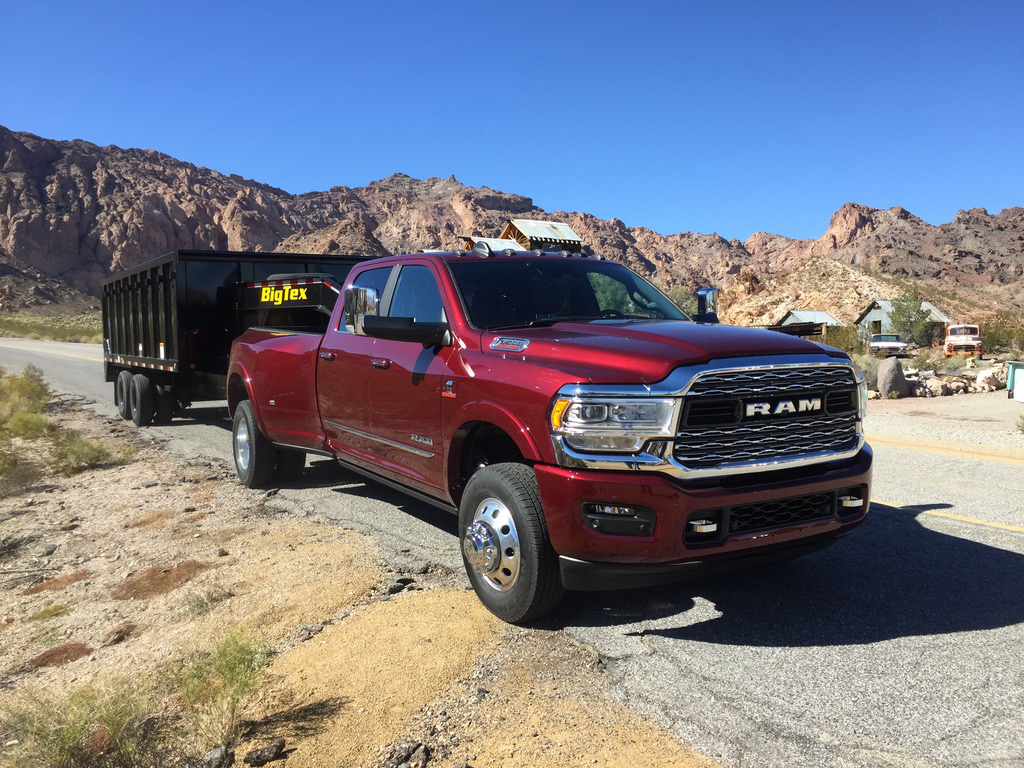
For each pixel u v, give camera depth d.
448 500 4.95
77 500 7.66
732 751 2.92
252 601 4.66
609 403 3.69
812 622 4.13
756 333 4.27
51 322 92.12
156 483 8.22
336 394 6.19
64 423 13.52
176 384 11.80
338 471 8.64
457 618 4.25
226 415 14.45
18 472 8.62
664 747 2.96
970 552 5.30
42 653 4.13
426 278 5.41
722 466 3.70
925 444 10.27
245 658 3.41
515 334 4.57
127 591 5.01
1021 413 13.90
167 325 11.36
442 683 3.53
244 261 11.38
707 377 3.67
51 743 3.07
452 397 4.63
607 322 4.84
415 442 5.12
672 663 3.67
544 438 3.87
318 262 11.94
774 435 3.85
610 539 3.68
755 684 3.45
